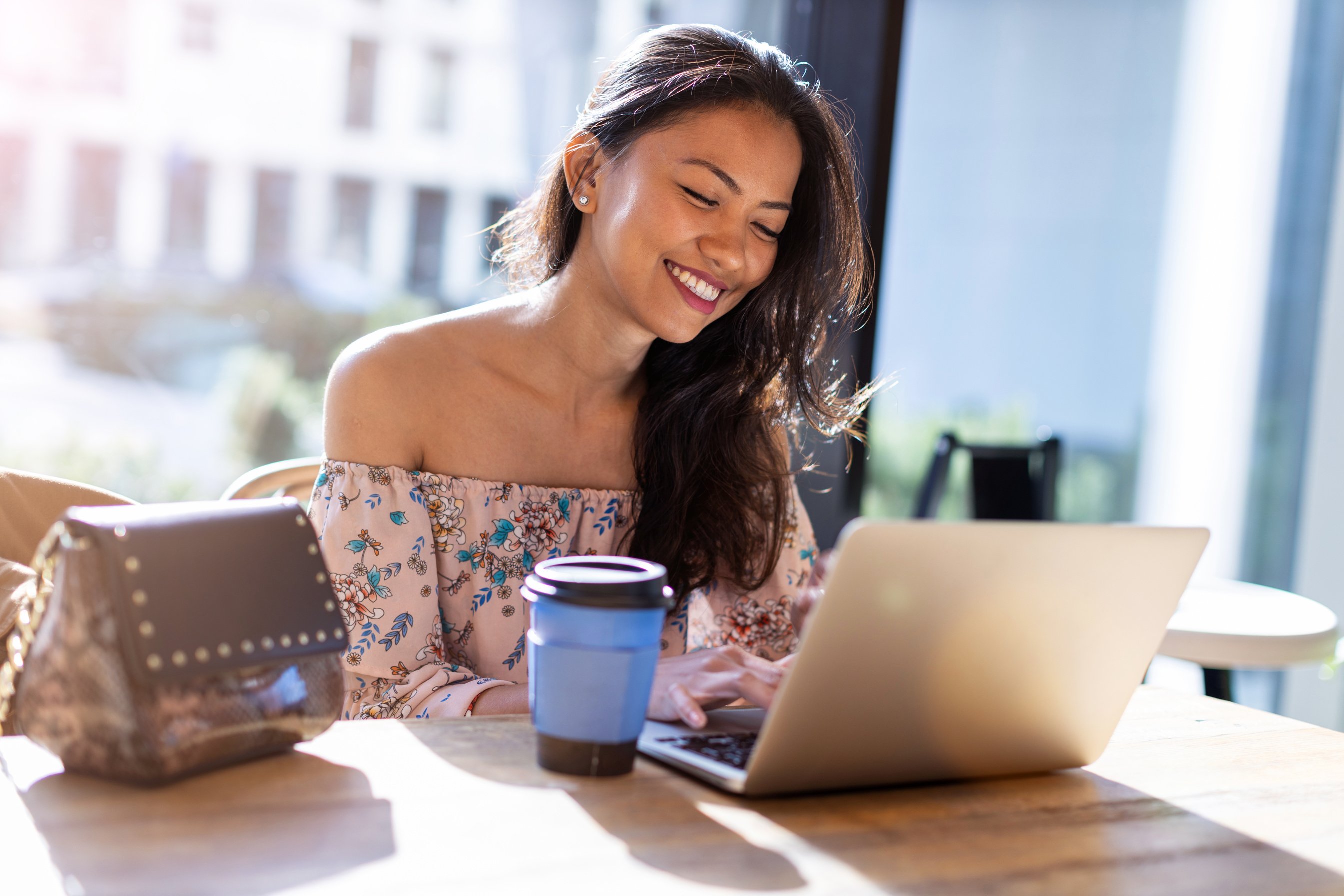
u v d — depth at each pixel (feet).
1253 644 5.98
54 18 6.07
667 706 3.12
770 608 4.87
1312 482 11.43
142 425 6.57
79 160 6.22
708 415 4.61
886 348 8.80
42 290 6.25
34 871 1.98
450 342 4.50
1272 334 11.21
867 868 2.23
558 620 2.56
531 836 2.24
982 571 2.50
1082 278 9.82
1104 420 10.26
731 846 2.28
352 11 6.64
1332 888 2.35
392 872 2.04
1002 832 2.50
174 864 2.02
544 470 4.63
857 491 7.85
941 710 2.63
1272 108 10.73
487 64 6.98
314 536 2.68
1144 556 2.72
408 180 6.93
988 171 9.04
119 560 2.31
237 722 2.46
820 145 4.39
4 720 2.65
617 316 4.39
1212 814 2.73
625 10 7.25
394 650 4.05
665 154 4.06
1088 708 2.85
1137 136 9.93
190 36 6.35
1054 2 9.15
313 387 6.93
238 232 6.60
